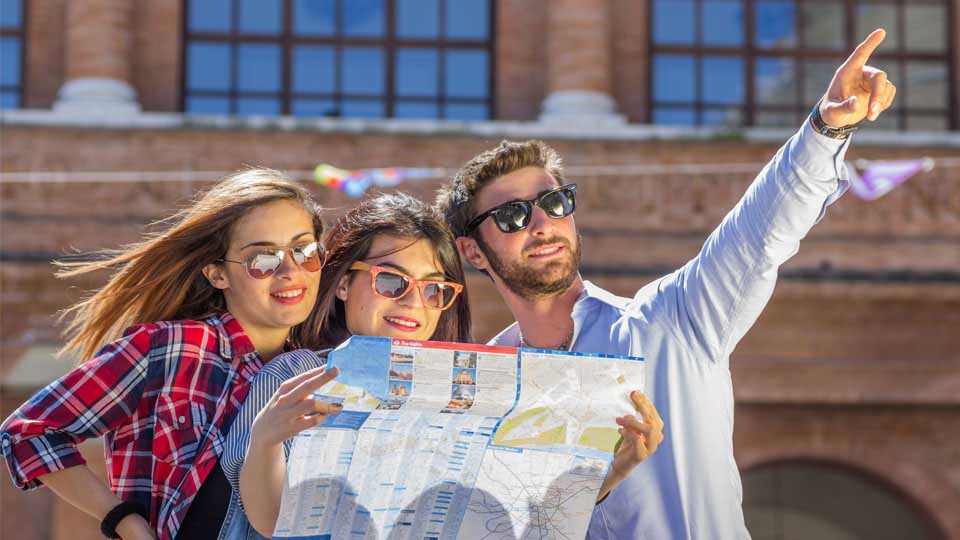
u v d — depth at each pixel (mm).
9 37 15125
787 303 14641
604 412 3102
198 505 3346
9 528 14242
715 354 3723
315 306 3990
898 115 15953
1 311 13859
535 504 3117
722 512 3664
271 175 3854
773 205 3545
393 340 3014
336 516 3055
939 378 14852
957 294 14578
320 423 3002
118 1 14766
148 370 3457
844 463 15344
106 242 13898
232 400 3467
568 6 15203
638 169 14445
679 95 15727
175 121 14211
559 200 4023
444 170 14250
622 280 14242
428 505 3102
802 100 15906
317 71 15398
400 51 15516
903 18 16078
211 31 15328
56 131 14062
